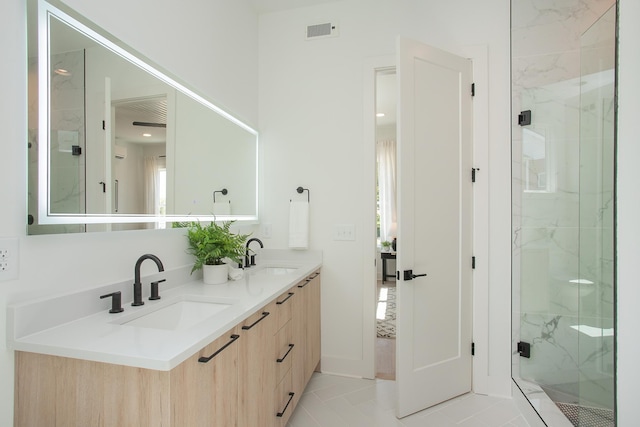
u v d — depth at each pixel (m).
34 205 0.98
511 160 2.11
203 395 0.96
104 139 1.23
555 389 1.91
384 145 5.84
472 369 2.19
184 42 1.71
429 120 2.00
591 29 1.81
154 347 0.87
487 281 2.15
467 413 1.94
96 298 1.16
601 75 1.74
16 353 0.94
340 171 2.44
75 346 0.87
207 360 0.95
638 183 1.45
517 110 2.10
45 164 1.01
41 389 0.92
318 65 2.49
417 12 2.28
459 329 2.14
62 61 1.06
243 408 1.22
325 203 2.46
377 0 2.37
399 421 1.85
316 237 2.48
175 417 0.83
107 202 1.24
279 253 2.53
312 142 2.50
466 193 2.16
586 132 1.83
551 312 1.97
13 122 0.94
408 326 1.91
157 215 1.51
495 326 2.15
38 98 0.99
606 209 1.67
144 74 1.42
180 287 1.62
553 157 1.99
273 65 2.59
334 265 2.44
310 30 2.50
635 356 1.49
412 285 1.93
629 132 1.46
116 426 0.86
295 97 2.54
